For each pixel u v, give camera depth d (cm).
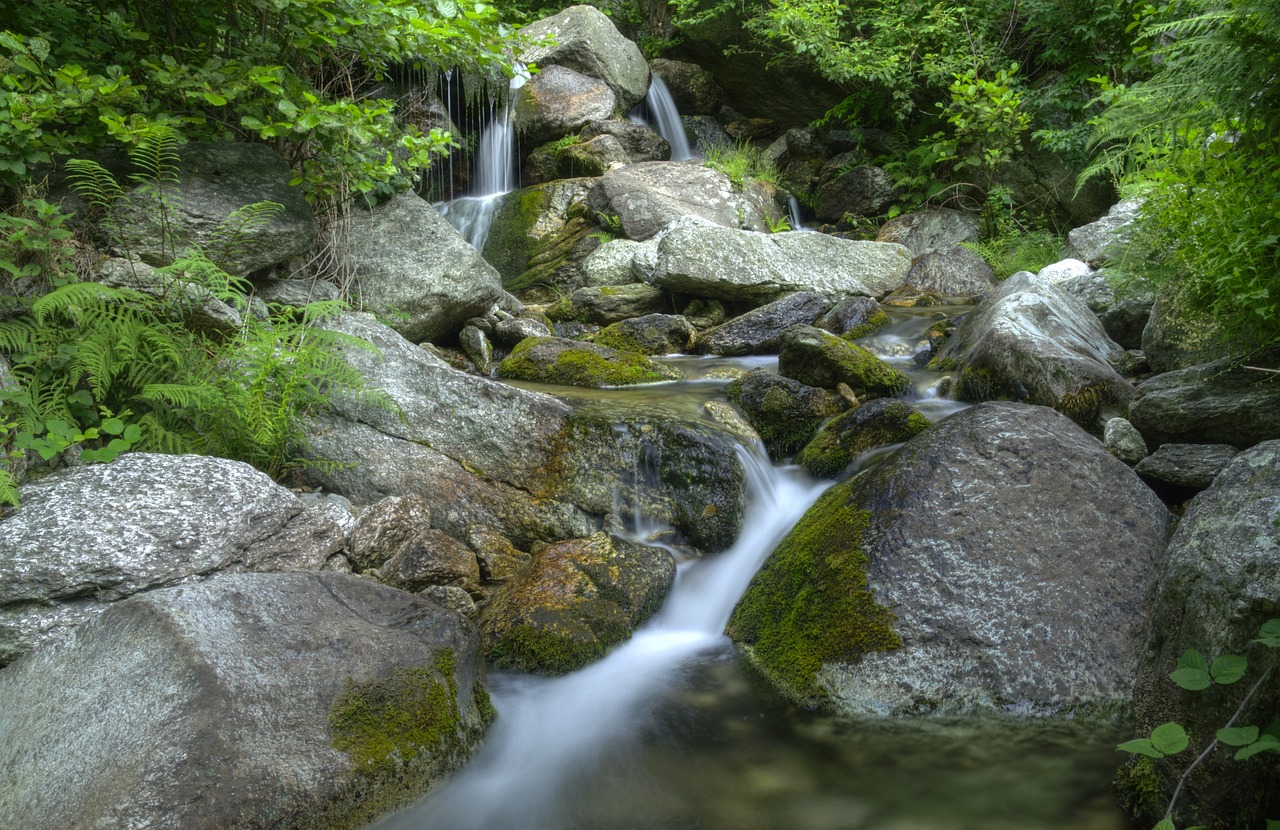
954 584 339
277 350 439
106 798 233
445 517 455
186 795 233
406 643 309
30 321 417
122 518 340
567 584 394
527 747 313
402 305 650
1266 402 388
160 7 552
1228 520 280
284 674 277
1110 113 464
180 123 488
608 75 1173
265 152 546
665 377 636
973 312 654
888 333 718
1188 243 407
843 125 1212
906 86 1080
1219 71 372
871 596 343
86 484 352
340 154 570
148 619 285
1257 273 366
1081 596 334
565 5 1424
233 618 293
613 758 306
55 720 268
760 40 1197
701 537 454
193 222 494
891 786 284
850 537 369
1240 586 255
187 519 349
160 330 437
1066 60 988
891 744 306
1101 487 365
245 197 519
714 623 409
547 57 1169
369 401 466
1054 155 980
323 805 250
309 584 325
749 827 266
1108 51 953
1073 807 270
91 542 328
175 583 332
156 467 366
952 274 891
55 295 384
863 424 491
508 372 648
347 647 297
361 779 260
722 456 462
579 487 467
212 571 342
